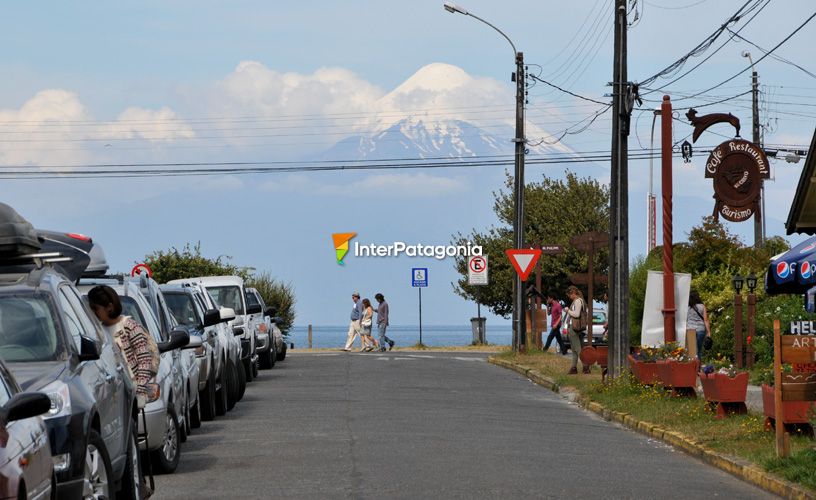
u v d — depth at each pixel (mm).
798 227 43688
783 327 86562
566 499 33531
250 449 45031
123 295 43000
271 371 97938
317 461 41188
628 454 45719
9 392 22844
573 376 82250
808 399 39438
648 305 70188
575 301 86000
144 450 35719
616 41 72250
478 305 160125
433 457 42219
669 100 70062
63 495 24031
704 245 101438
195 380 50719
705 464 43469
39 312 27781
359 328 145125
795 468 36875
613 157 72688
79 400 25219
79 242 41594
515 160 121125
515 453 44000
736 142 100438
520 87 120250
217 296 88000
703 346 77250
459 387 79875
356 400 67688
